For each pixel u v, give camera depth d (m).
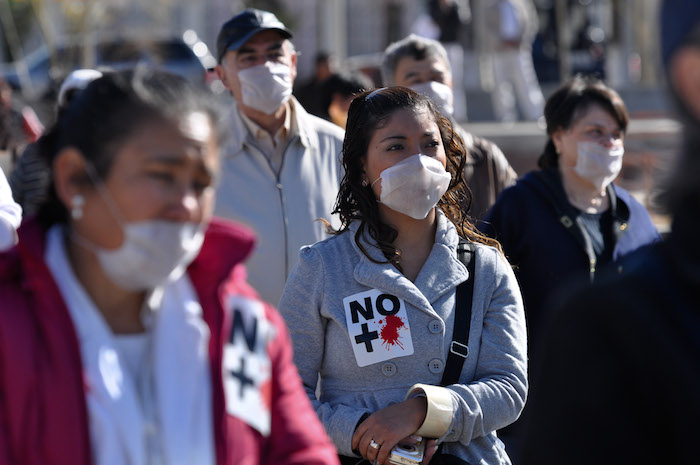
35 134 15.66
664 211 3.48
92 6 40.44
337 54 51.62
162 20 45.06
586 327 3.52
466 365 7.06
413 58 12.47
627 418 3.44
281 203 10.27
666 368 3.36
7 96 15.41
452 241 7.36
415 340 7.03
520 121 36.47
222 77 10.82
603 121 9.99
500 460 7.20
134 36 40.97
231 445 4.31
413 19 55.97
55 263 4.23
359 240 7.32
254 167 10.34
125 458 4.10
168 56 40.38
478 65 41.19
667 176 3.45
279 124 10.52
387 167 7.28
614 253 9.98
